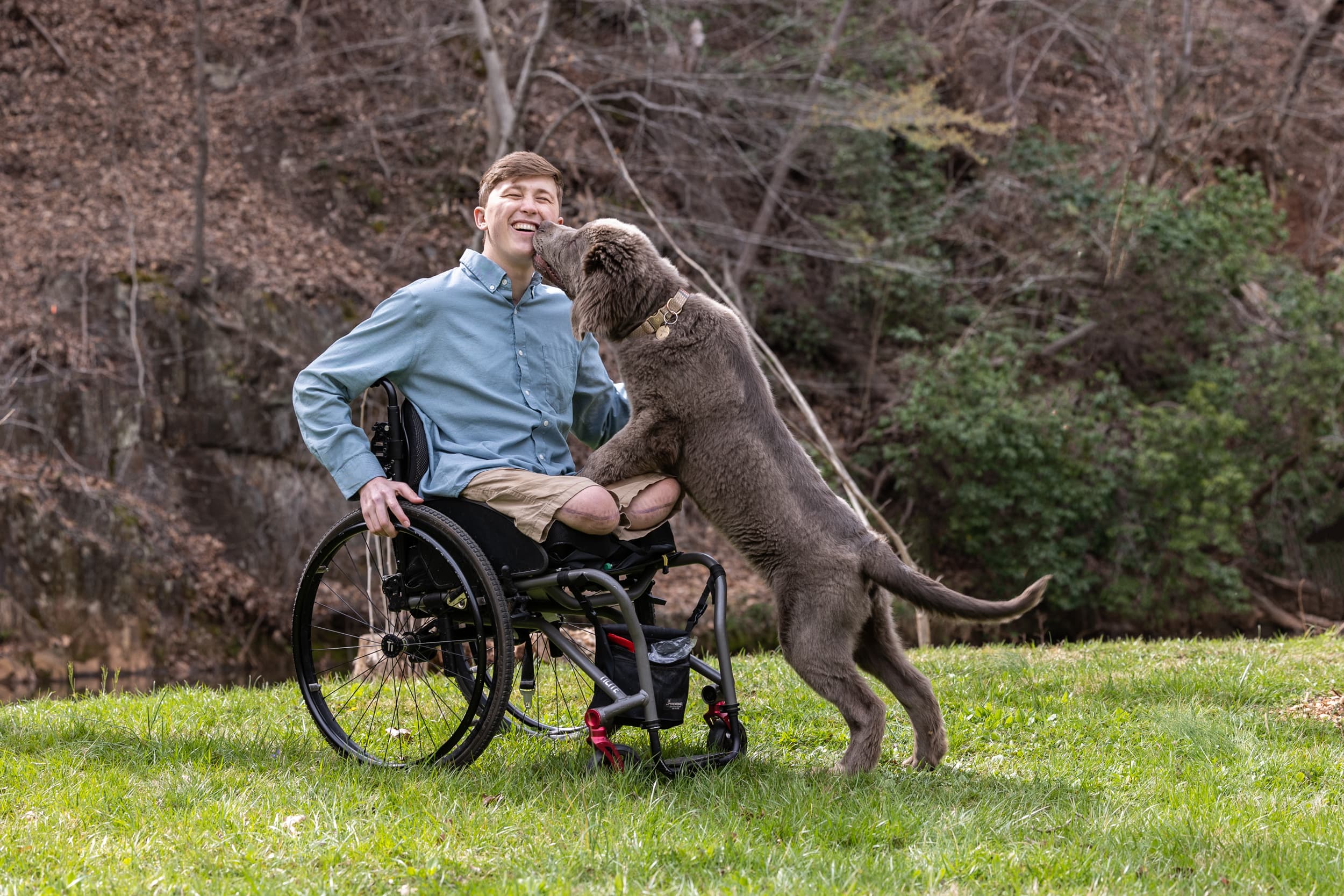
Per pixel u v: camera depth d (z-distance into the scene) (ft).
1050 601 52.08
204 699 17.66
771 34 57.57
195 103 58.49
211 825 10.39
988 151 63.16
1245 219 56.44
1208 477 50.98
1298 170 70.28
